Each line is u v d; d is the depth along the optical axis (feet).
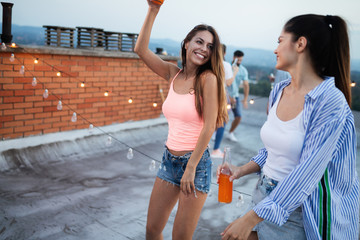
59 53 16.85
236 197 13.89
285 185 4.92
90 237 10.39
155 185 8.00
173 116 7.59
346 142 5.08
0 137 15.72
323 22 5.19
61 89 17.54
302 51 5.22
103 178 15.08
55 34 17.71
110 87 19.71
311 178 4.87
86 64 18.38
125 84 20.44
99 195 13.35
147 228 8.18
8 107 15.83
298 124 5.25
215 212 12.49
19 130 16.28
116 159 17.60
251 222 4.91
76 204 12.47
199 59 7.52
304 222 5.18
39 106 16.81
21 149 16.08
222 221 11.87
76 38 18.92
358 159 19.29
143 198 13.35
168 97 7.80
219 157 19.12
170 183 7.78
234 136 23.90
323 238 5.11
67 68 17.62
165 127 22.94
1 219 11.01
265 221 5.65
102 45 19.69
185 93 7.59
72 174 15.23
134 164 17.12
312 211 5.16
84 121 18.71
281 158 5.50
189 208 7.39
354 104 27.94
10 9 15.69
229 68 19.25
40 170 15.33
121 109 20.47
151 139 21.22
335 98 4.93
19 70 15.92
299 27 5.22
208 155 7.58
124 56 19.77
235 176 6.50
